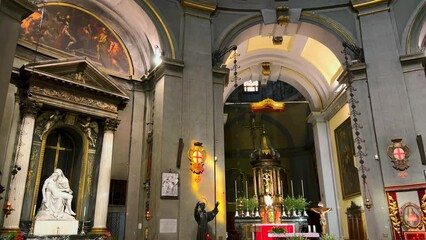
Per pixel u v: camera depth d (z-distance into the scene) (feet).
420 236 28.07
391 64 33.81
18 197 26.89
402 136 31.45
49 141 32.71
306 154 64.44
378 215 30.60
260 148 52.44
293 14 38.45
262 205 48.03
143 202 33.68
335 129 46.57
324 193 46.47
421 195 29.07
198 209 28.84
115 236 32.45
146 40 37.32
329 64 46.37
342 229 44.29
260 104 56.90
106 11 36.76
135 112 36.32
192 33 35.68
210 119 33.45
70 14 34.58
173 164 30.94
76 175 32.94
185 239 29.25
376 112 32.89
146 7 34.78
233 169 65.98
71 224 29.12
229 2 38.65
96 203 31.24
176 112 32.50
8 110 28.27
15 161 27.37
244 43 44.14
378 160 31.89
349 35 36.83
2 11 21.33
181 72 33.88
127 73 37.58
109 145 32.99
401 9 35.37
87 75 32.58
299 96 65.41
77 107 31.73
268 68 50.96
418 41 34.06
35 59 30.14
